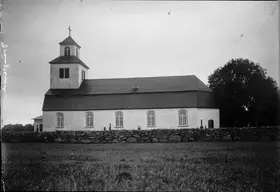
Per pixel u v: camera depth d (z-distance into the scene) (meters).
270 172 9.45
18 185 7.67
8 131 17.45
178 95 34.81
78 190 7.35
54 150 15.02
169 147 17.08
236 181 8.45
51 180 7.97
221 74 25.75
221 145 17.78
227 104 28.47
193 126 33.25
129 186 7.68
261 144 17.97
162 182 8.06
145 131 22.69
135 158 11.80
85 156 12.31
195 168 9.72
